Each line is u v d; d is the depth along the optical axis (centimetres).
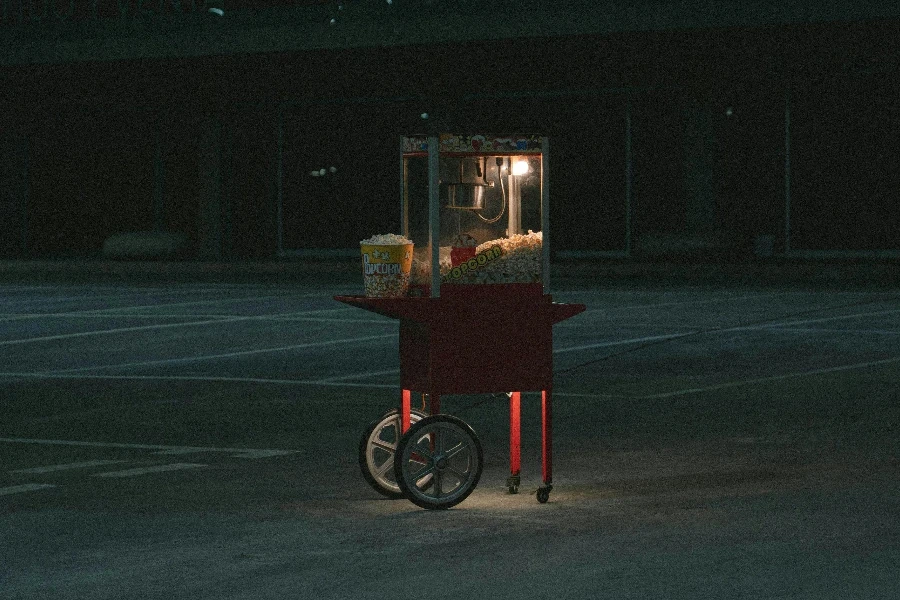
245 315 2838
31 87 5306
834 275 4069
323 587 753
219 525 934
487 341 1007
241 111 5388
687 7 4369
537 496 1013
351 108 5359
